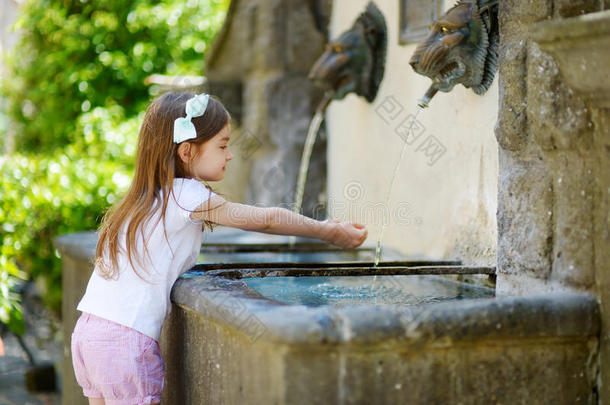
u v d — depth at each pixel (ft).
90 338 6.97
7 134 22.91
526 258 6.81
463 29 8.27
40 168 15.76
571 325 5.76
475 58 8.42
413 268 7.61
